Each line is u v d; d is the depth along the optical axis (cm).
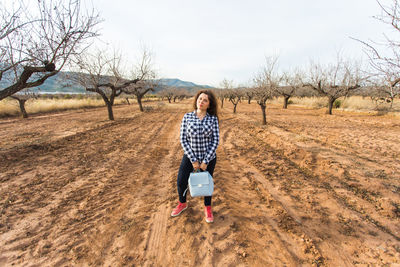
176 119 1358
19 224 256
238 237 229
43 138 724
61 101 2334
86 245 220
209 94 226
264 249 211
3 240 228
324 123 1112
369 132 845
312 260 196
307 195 323
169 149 630
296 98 3184
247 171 430
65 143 666
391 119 1233
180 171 248
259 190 344
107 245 221
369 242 221
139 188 361
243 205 297
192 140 224
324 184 359
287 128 946
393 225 248
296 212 279
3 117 1444
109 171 439
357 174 377
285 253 206
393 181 351
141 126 1061
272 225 251
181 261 198
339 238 228
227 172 428
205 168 224
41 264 195
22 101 1399
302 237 229
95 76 1149
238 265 191
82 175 416
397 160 469
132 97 4197
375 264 190
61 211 286
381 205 286
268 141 682
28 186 362
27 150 565
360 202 298
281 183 370
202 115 228
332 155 486
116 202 312
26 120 1284
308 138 680
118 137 780
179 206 271
